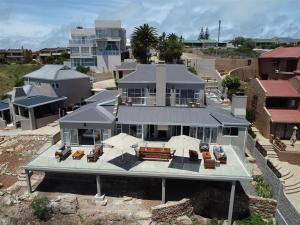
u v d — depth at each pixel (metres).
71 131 31.97
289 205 23.47
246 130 31.72
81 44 90.75
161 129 33.94
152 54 101.44
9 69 104.38
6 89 88.75
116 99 35.34
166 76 38.56
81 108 35.75
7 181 31.47
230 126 31.61
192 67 71.62
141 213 25.38
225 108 39.50
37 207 25.55
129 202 27.03
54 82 48.84
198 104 37.06
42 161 28.19
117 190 28.91
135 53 79.69
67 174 31.62
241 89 53.22
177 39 81.69
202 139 32.81
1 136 40.28
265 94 38.62
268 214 26.12
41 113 46.91
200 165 26.92
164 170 25.94
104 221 24.62
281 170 29.86
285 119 36.50
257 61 61.78
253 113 42.69
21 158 35.47
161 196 27.98
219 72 70.38
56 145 32.59
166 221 25.09
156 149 28.36
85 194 28.36
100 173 26.11
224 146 31.72
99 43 89.06
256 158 32.56
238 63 71.00
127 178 29.81
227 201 27.02
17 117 44.91
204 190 27.45
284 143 35.62
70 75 52.50
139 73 39.66
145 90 37.81
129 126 32.81
